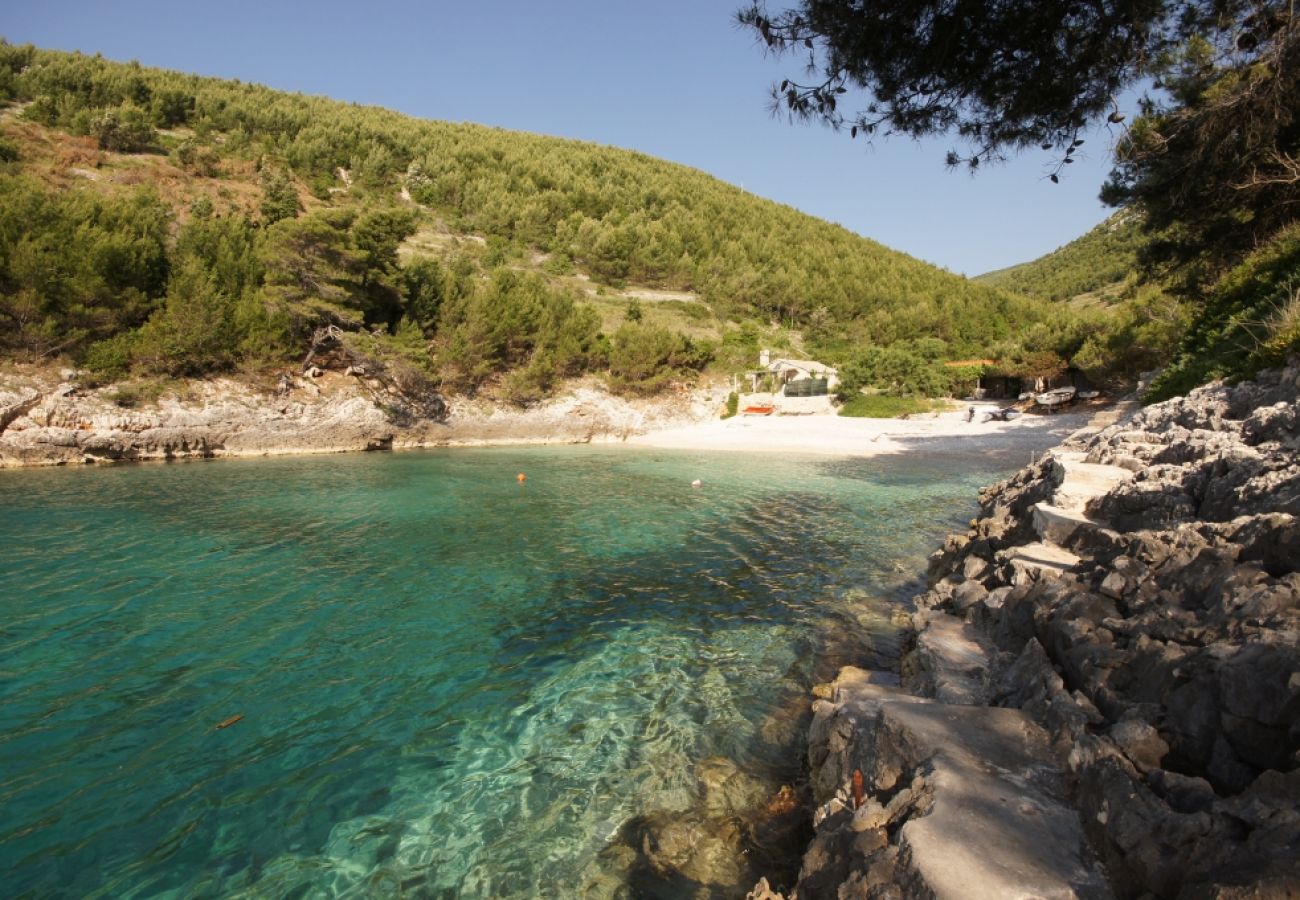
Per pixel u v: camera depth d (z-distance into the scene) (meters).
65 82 72.50
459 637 10.58
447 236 80.50
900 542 16.66
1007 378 56.28
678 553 15.79
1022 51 7.64
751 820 5.95
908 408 49.88
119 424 31.72
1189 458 9.94
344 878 5.40
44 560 14.58
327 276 38.12
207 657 9.71
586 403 48.28
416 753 7.24
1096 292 117.88
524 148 116.00
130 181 57.34
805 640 10.27
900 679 8.02
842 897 3.94
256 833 5.93
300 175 77.19
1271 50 8.37
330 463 33.47
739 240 99.75
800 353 73.69
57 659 9.54
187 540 16.59
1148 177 18.66
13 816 6.07
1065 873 3.54
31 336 30.88
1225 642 4.26
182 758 7.10
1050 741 4.84
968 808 4.08
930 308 85.69
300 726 7.79
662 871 5.38
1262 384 11.59
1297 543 5.04
